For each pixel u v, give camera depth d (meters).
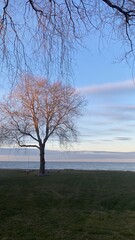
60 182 30.86
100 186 28.52
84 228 13.55
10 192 23.80
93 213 17.44
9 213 16.77
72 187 27.52
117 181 32.47
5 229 13.05
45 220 15.12
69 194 23.72
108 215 16.98
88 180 33.00
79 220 15.34
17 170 47.97
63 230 13.07
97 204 20.44
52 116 40.97
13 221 14.75
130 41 6.20
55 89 38.44
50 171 46.97
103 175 38.78
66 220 15.25
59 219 15.44
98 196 23.11
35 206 19.05
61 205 19.72
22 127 41.53
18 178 33.78
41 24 6.18
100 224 14.53
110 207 19.84
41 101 40.25
